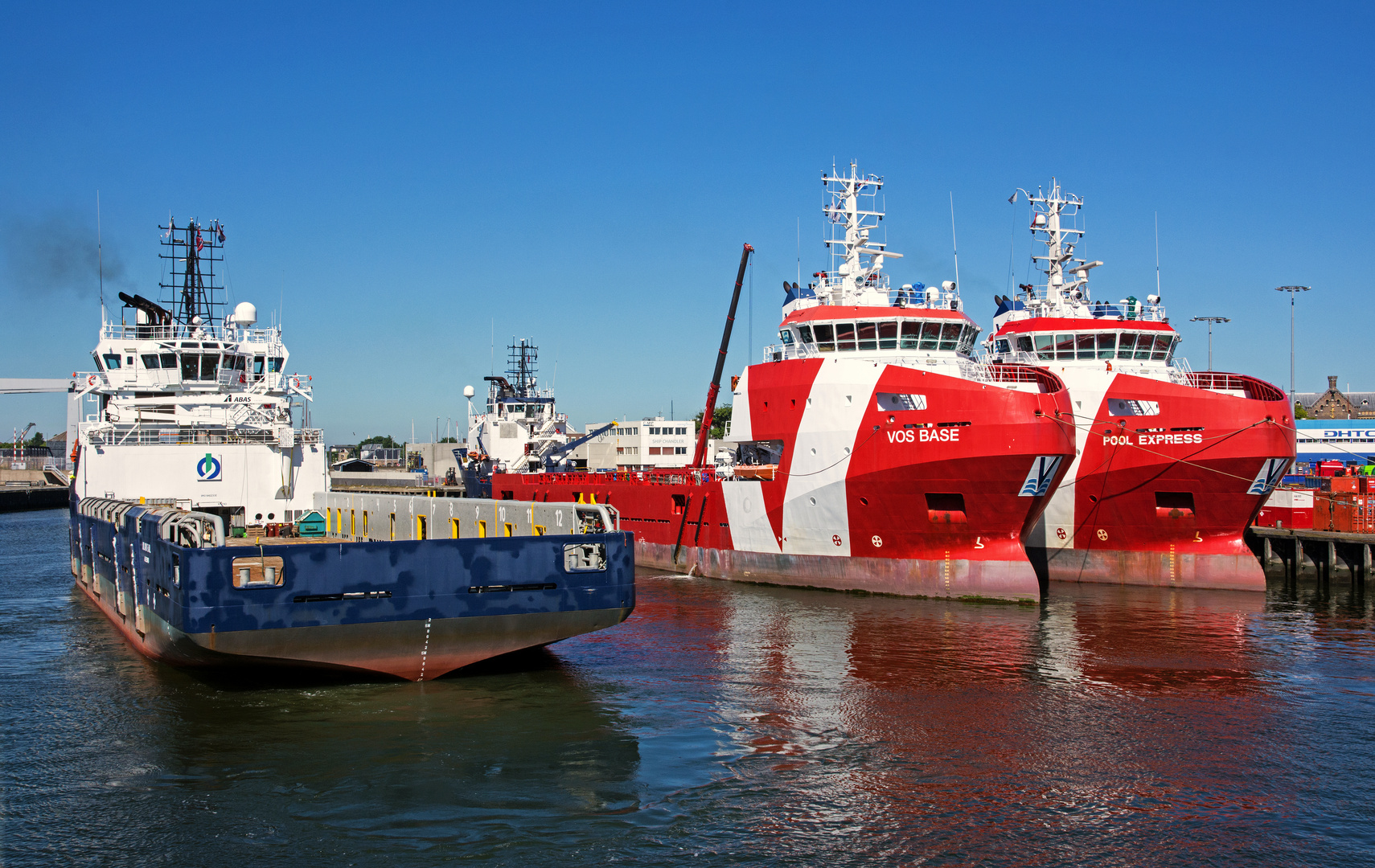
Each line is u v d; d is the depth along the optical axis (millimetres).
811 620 32656
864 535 38312
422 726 19906
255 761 17922
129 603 26203
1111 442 41344
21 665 25281
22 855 14367
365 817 15688
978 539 36219
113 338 39438
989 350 51281
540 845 14797
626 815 15906
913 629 31109
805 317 40812
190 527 19641
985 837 15297
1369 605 36156
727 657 26984
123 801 16203
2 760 18031
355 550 19969
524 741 19219
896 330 39531
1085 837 15320
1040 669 25688
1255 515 39688
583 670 24906
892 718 21234
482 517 29688
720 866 14266
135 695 22047
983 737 19984
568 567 21719
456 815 15789
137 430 36531
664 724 20531
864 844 15023
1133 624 32156
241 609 19219
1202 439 38875
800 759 18594
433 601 20562
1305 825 15812
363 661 20766
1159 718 21375
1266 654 27562
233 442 37281
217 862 14227
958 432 35031
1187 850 14961
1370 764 18500
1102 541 42594
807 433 39719
